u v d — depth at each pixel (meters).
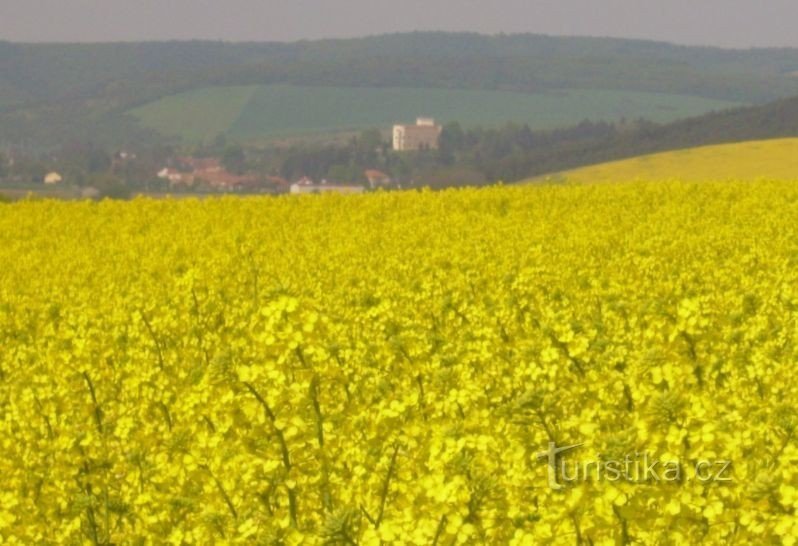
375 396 17.53
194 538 12.96
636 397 14.19
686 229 52.12
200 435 13.84
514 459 12.82
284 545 11.98
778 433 13.51
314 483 13.34
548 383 16.27
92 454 16.20
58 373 19.62
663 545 10.61
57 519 15.28
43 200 81.25
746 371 17.75
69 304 37.03
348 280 37.38
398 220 65.50
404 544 10.95
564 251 44.12
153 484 15.21
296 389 13.59
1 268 51.41
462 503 11.12
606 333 22.70
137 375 19.95
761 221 54.09
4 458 16.84
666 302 23.02
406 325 25.86
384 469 13.68
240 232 60.00
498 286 33.41
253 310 27.39
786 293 25.69
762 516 10.55
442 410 15.25
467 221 62.31
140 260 50.03
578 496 10.71
